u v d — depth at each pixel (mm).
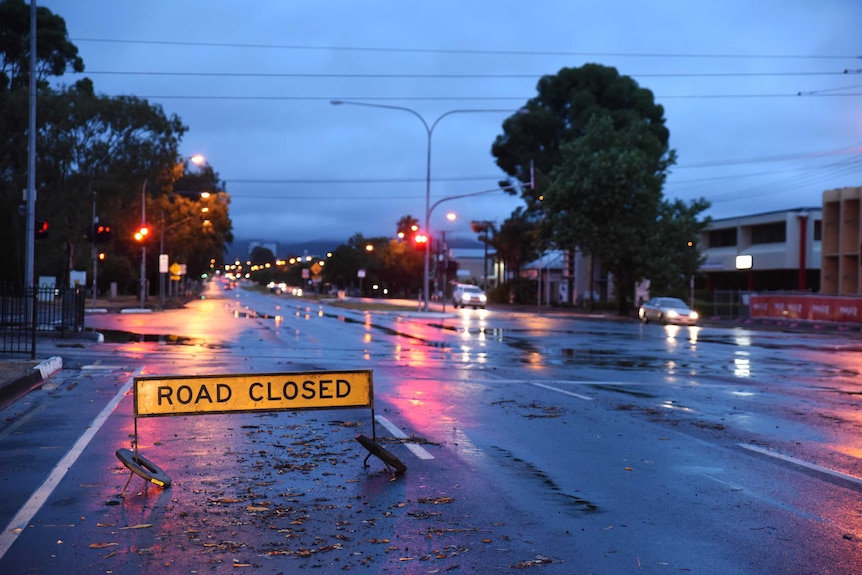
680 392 14547
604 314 59125
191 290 120062
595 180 54031
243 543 5828
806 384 16250
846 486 7691
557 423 10992
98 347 22125
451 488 7422
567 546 5844
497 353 22500
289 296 109250
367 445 7945
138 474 7344
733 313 56781
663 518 6574
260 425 10539
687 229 55719
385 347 24016
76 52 64625
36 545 5770
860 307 38875
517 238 86438
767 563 5539
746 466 8484
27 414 11289
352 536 6004
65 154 50594
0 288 25359
